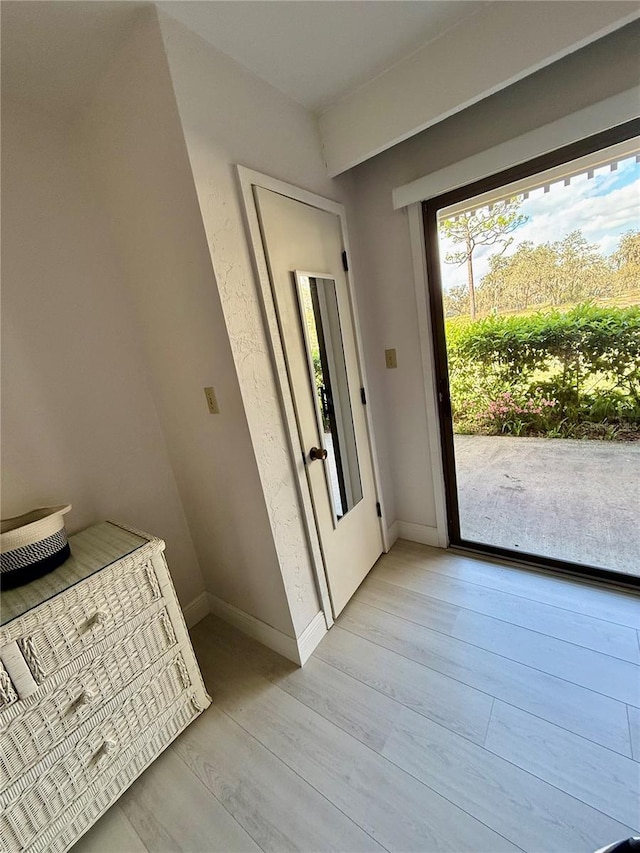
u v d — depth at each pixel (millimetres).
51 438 1409
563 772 1076
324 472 1664
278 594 1535
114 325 1566
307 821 1061
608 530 2023
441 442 2078
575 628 1545
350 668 1514
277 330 1410
